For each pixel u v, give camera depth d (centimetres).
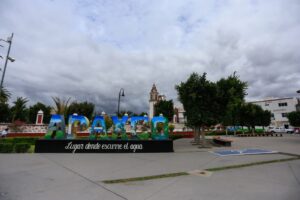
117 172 694
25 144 1181
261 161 905
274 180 592
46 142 1177
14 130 2372
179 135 2589
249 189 509
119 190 501
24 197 446
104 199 440
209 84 1466
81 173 677
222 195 466
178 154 1141
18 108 4597
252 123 3328
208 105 1488
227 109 1548
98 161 909
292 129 4834
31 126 2480
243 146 1573
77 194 470
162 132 1353
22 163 841
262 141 2075
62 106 2091
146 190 501
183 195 466
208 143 1814
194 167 779
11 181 570
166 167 779
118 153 1179
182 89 1594
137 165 818
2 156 1016
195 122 1493
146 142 1243
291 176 641
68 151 1185
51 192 482
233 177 627
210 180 593
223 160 934
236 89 2284
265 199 443
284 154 1130
